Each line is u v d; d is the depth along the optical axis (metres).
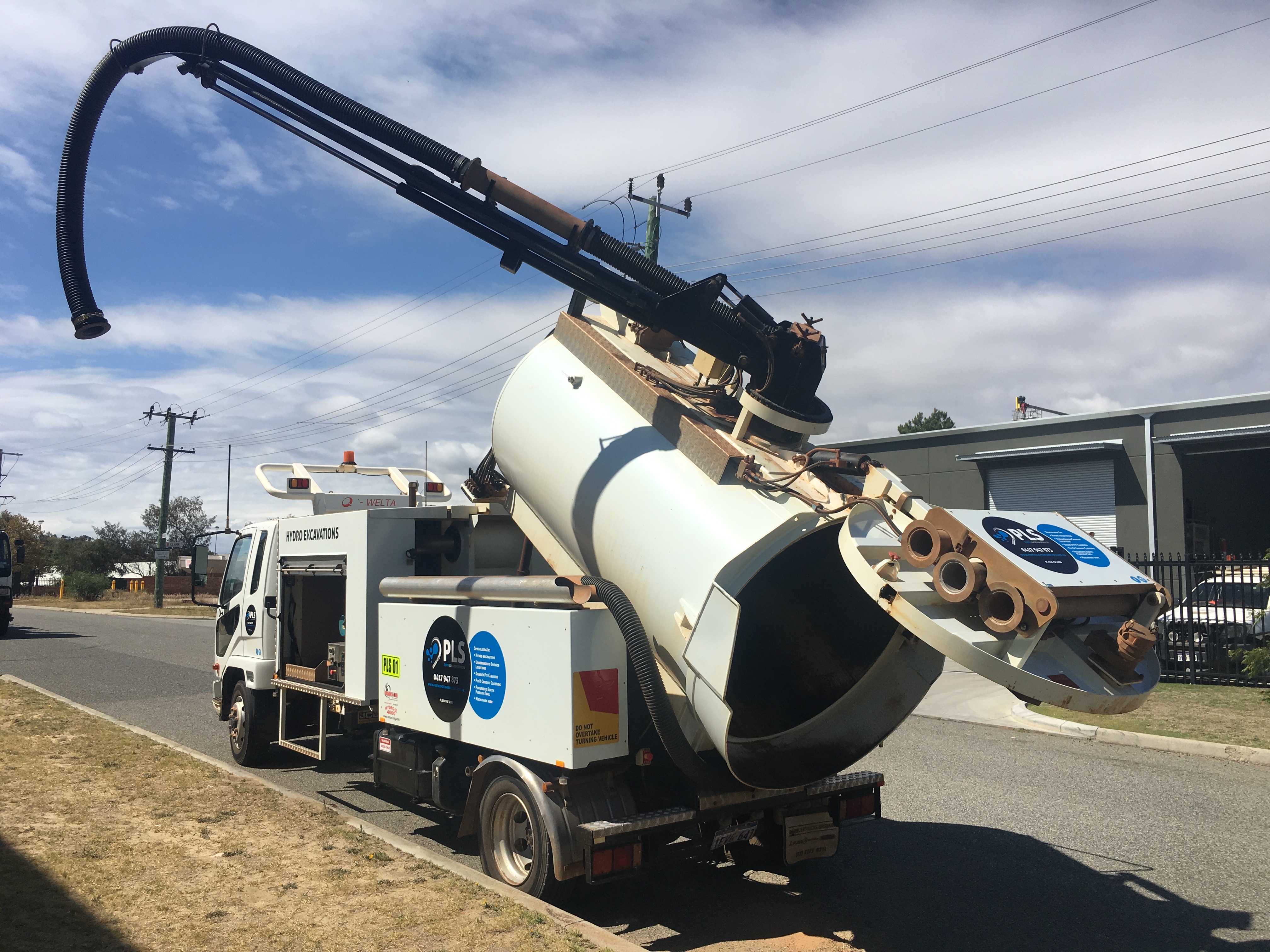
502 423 6.47
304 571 7.64
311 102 5.50
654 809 4.88
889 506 4.51
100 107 6.01
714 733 4.26
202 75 5.74
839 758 5.08
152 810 6.08
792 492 4.66
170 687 14.13
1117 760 8.82
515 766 4.88
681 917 4.93
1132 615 4.38
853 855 6.03
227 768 7.35
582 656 4.66
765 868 5.77
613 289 5.51
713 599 4.28
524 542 6.89
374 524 6.71
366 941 3.97
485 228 5.57
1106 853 6.03
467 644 5.38
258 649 8.34
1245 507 29.45
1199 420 22.22
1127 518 23.33
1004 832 6.53
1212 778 8.11
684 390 5.63
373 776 6.68
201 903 4.41
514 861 5.00
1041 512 4.69
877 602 4.11
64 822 5.78
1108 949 4.50
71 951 3.84
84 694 13.24
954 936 4.68
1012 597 3.71
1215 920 4.88
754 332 5.21
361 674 6.62
